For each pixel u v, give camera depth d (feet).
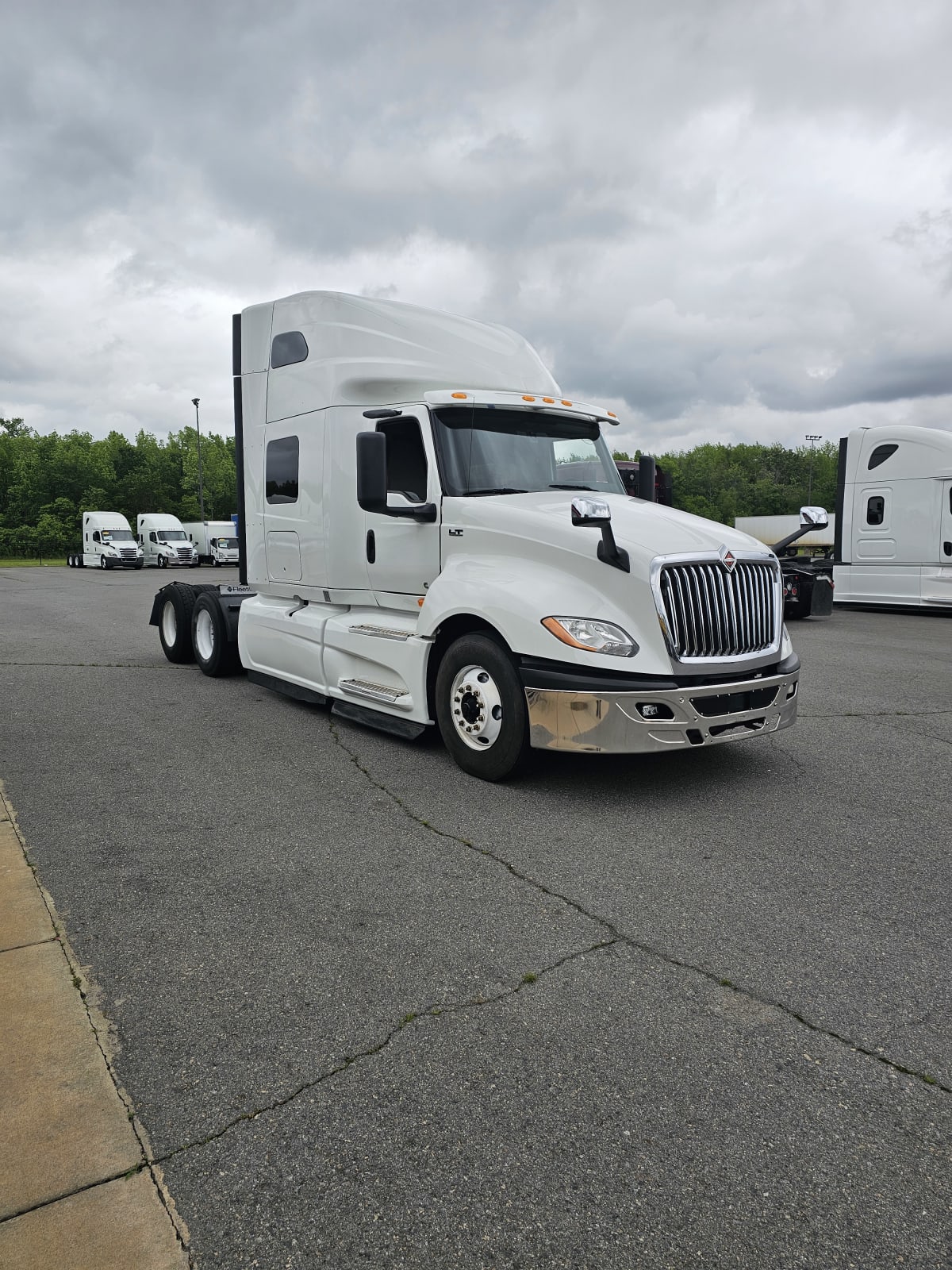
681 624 15.44
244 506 26.30
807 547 74.54
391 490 20.08
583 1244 6.19
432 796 16.28
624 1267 6.00
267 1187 6.71
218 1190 6.67
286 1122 7.41
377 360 20.98
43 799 15.96
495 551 17.69
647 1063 8.25
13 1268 5.95
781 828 14.76
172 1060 8.25
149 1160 6.97
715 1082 7.98
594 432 21.93
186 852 13.41
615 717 15.15
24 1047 8.44
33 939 10.61
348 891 12.04
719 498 390.83
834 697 26.61
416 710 19.02
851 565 55.93
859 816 15.42
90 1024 8.83
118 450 309.01
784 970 10.02
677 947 10.53
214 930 10.86
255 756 19.04
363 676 21.15
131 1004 9.20
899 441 52.85
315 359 22.36
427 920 11.19
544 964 10.10
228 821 14.87
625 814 15.40
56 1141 7.16
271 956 10.24
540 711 15.76
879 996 9.48
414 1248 6.15
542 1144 7.17
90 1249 6.11
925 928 11.12
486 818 15.08
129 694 25.99
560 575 16.40
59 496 251.60
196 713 23.38
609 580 15.70
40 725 21.76
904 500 52.75
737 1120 7.48
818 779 17.65
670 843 14.01
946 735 21.63
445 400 19.08
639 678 15.25
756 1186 6.72
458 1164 6.93
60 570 137.08
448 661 17.78
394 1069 8.13
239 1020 8.91
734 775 17.92
